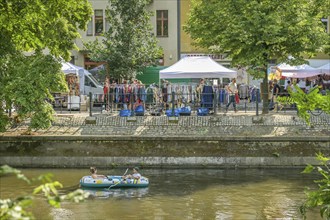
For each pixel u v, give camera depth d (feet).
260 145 84.99
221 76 103.86
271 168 84.38
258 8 97.40
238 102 103.40
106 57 129.39
